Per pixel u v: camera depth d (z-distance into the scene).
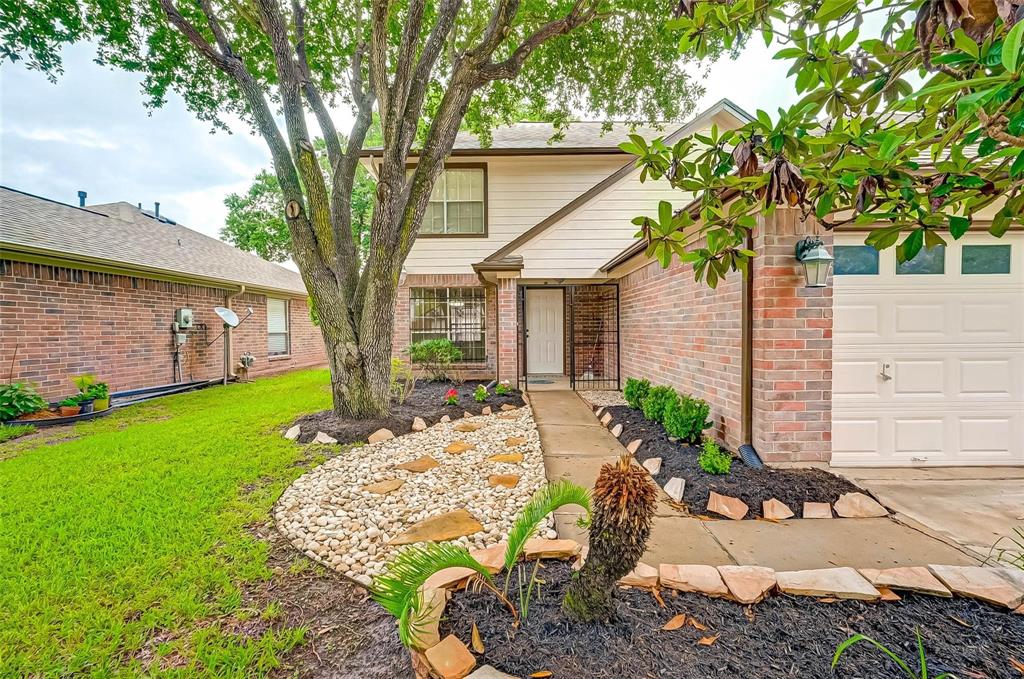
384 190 5.76
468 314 11.17
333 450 5.08
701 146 8.79
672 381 6.36
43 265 7.50
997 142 1.60
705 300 5.19
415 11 5.39
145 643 2.03
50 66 6.45
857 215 2.35
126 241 10.07
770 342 4.01
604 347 11.41
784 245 3.99
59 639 2.04
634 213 8.98
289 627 2.13
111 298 8.73
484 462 4.76
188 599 2.31
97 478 4.11
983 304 4.12
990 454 4.11
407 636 1.51
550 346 11.95
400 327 10.95
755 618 1.91
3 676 1.84
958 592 2.06
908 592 2.09
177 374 10.32
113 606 2.28
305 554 2.84
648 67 7.48
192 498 3.64
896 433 4.09
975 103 1.28
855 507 3.29
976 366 4.12
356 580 2.55
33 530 3.05
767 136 2.02
